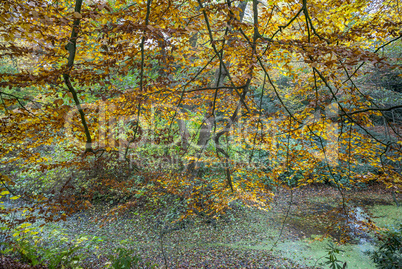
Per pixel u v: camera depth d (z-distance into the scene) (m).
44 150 8.84
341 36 3.56
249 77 3.70
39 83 3.15
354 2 4.16
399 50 7.67
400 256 4.05
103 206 10.02
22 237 4.69
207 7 3.11
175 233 7.99
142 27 2.51
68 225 8.68
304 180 6.27
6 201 8.07
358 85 8.16
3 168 7.57
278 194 11.16
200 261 6.39
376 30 3.75
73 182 8.84
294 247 7.11
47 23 2.54
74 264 4.54
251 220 8.95
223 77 7.23
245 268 6.05
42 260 4.66
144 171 8.14
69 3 5.02
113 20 3.15
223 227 8.41
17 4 2.69
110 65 3.67
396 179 4.64
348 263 6.01
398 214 8.41
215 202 6.46
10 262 4.20
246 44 3.27
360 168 10.37
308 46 2.82
